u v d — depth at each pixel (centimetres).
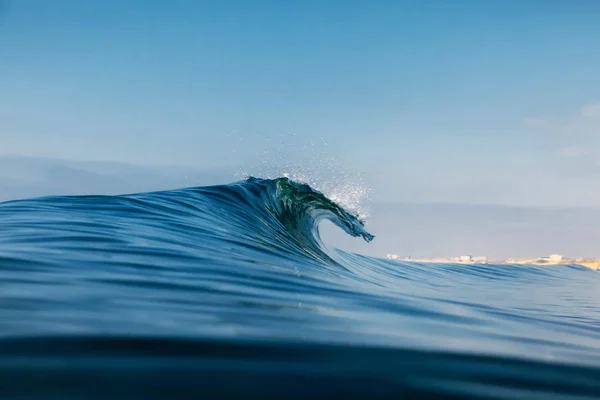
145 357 196
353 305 370
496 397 191
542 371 235
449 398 184
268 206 1069
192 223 778
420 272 1216
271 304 330
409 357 230
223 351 212
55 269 380
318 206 1207
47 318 243
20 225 613
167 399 160
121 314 263
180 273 416
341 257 1088
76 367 180
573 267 1747
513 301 695
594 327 450
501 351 267
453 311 421
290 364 203
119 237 576
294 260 675
